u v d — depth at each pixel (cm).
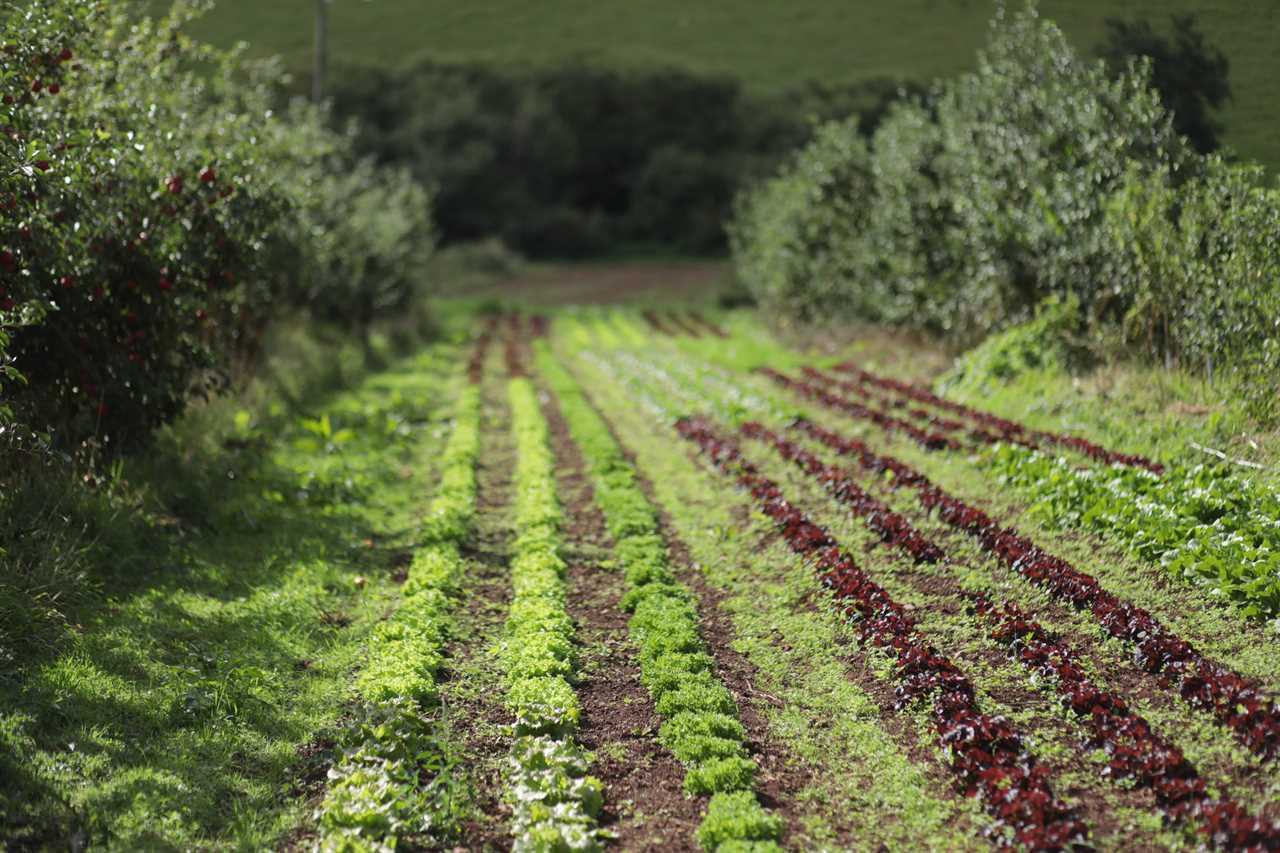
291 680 639
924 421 1309
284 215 1347
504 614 779
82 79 940
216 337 1220
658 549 909
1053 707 582
